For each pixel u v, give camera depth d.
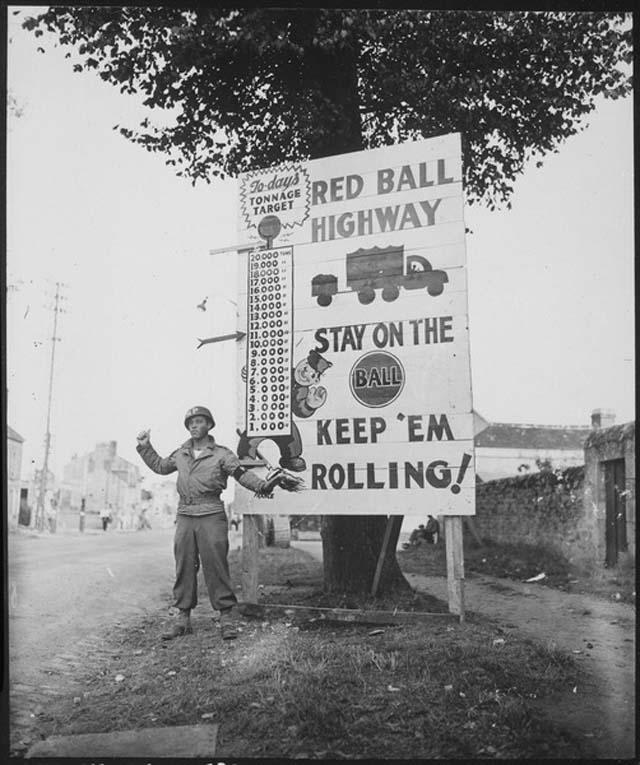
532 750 4.34
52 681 5.03
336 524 5.91
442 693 4.59
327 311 5.48
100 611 5.47
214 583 5.38
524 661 4.82
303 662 4.88
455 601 5.23
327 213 5.54
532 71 6.12
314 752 4.37
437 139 5.33
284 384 5.53
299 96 6.16
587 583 6.68
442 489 5.16
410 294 5.30
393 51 6.14
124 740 4.58
